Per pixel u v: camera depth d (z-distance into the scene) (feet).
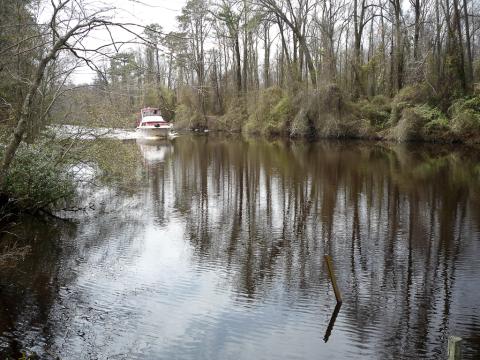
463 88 102.63
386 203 47.85
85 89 42.50
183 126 180.45
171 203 48.57
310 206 47.09
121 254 32.58
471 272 29.37
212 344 21.02
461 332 22.11
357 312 24.12
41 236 36.14
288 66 140.97
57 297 25.50
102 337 21.54
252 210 45.62
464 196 50.49
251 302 25.22
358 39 131.34
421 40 117.19
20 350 20.34
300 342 21.20
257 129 151.84
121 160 48.49
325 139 126.62
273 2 126.82
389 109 121.39
